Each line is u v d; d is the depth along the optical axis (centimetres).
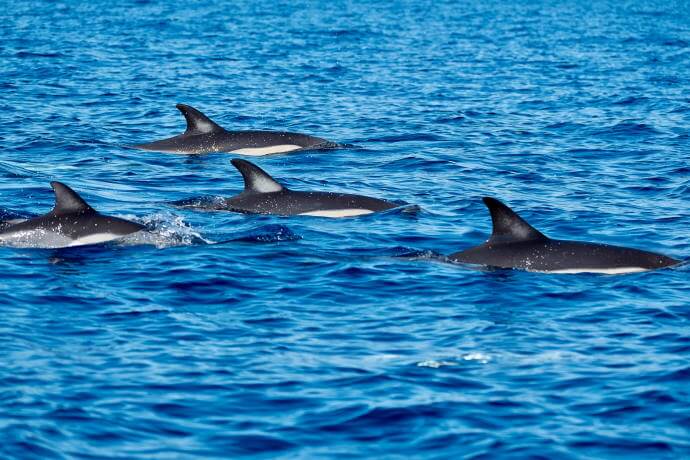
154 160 9150
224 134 9769
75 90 13600
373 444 3631
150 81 14738
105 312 4909
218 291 5278
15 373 4106
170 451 3544
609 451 3588
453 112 12331
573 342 4631
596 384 4141
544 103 13250
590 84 15488
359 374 4216
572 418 3838
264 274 5572
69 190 6284
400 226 6731
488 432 3719
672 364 4350
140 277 5472
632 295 5328
